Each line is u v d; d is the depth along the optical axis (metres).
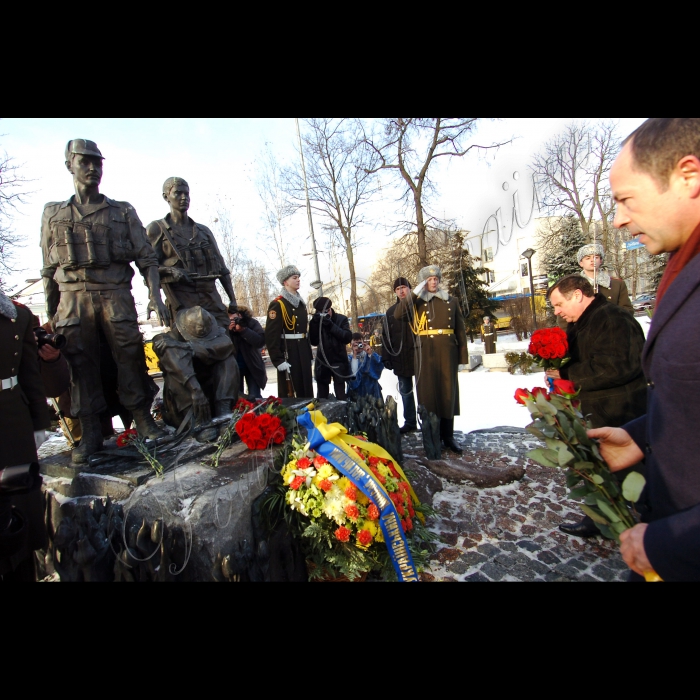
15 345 2.24
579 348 2.76
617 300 4.99
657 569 0.95
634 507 1.30
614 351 2.55
